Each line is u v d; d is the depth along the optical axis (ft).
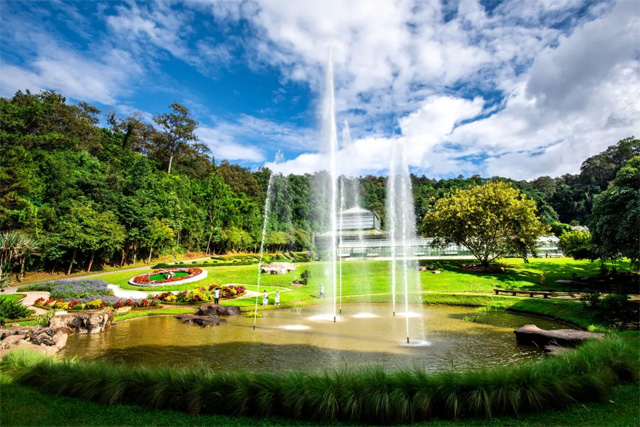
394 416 23.32
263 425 22.99
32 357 33.71
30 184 133.69
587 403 25.04
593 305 64.64
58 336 50.83
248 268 146.51
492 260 150.51
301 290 111.65
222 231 232.32
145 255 183.21
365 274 140.26
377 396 23.76
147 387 26.61
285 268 143.02
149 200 185.16
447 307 88.84
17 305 68.23
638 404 24.29
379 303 94.27
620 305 58.44
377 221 256.32
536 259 167.53
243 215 269.44
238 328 63.31
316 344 51.11
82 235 132.46
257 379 26.11
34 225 125.49
